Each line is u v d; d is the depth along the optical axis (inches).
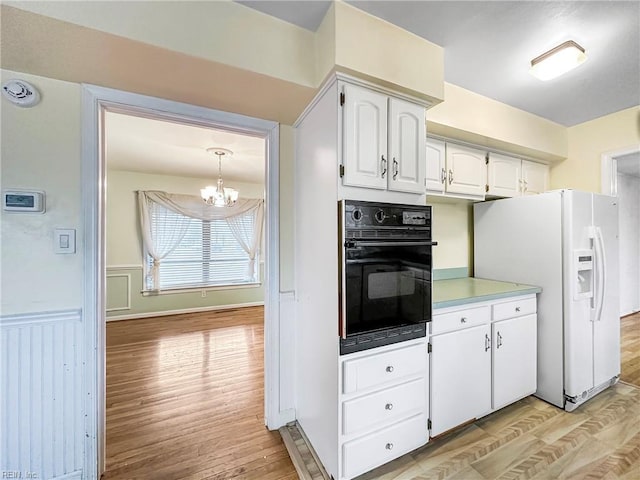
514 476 56.3
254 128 69.4
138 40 41.6
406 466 59.2
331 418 54.3
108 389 91.4
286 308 73.2
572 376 77.4
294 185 74.1
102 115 56.9
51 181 52.0
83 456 54.1
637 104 87.2
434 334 63.9
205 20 45.9
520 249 89.7
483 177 90.2
